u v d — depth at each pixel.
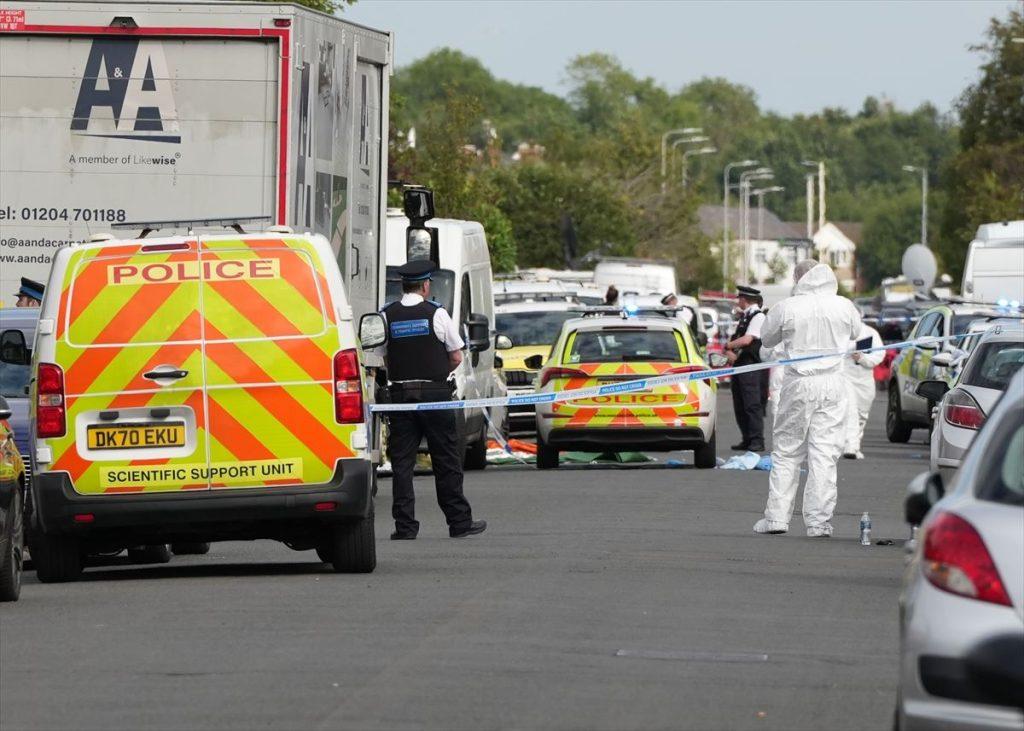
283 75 63.31
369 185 73.38
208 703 33.09
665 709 32.97
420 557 54.91
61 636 40.28
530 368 106.25
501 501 74.81
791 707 33.31
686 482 84.12
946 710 24.91
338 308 48.44
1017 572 24.86
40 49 63.75
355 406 48.28
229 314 48.03
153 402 47.75
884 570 52.59
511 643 39.25
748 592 47.41
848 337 62.16
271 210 63.59
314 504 48.00
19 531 46.81
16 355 55.56
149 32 63.38
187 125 63.62
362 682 34.97
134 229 63.62
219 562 56.38
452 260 91.94
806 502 61.78
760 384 104.06
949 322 111.69
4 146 63.94
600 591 47.12
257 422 47.94
